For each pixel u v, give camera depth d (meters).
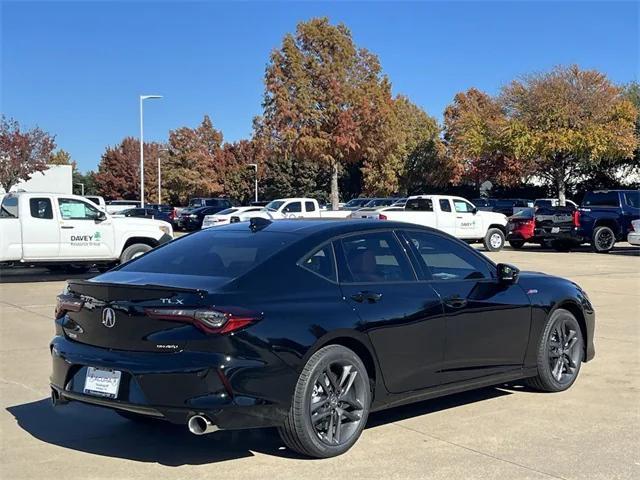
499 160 49.25
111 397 4.66
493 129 39.22
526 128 36.75
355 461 4.91
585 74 36.31
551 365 6.73
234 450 5.14
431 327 5.57
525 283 6.57
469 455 5.05
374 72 36.88
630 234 21.08
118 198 90.12
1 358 8.27
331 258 5.30
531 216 25.48
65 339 5.12
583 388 6.96
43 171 51.81
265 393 4.61
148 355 4.61
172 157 75.19
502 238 26.05
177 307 4.55
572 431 5.62
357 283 5.32
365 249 5.53
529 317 6.43
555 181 44.16
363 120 36.12
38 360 8.16
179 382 4.46
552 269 18.44
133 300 4.71
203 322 4.50
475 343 5.93
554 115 35.94
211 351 4.48
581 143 35.06
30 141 48.88
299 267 5.10
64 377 4.98
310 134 35.62
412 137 56.53
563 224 24.58
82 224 15.74
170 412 4.48
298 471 4.72
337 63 35.50
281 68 35.69
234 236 5.64
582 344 7.13
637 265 19.56
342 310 5.05
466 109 55.66
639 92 43.81
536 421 5.89
